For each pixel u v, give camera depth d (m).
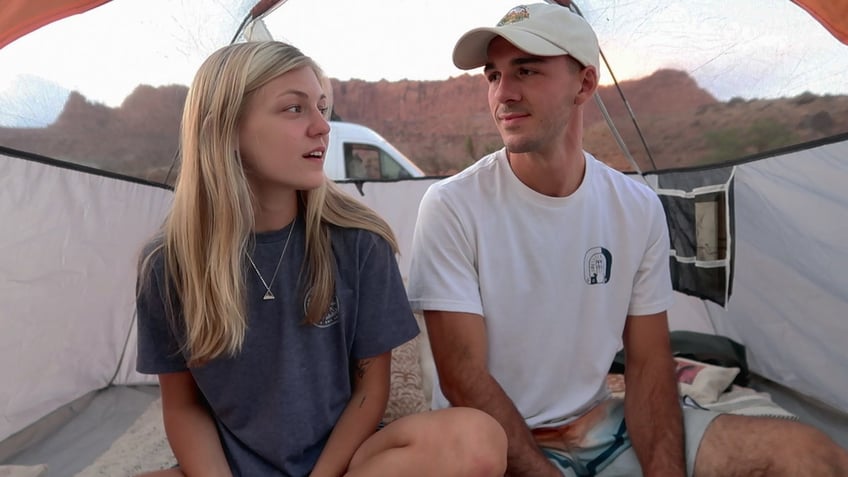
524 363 1.57
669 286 1.66
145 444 2.29
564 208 1.55
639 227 1.62
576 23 1.48
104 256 2.64
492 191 1.58
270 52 1.27
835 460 1.24
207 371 1.29
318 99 1.32
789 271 2.27
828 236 2.07
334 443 1.35
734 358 2.58
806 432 1.29
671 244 2.89
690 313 2.85
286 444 1.30
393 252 1.48
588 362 1.61
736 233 2.48
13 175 2.13
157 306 1.33
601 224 1.59
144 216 2.89
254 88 1.25
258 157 1.28
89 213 2.51
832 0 1.80
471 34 1.48
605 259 1.59
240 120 1.27
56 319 2.40
